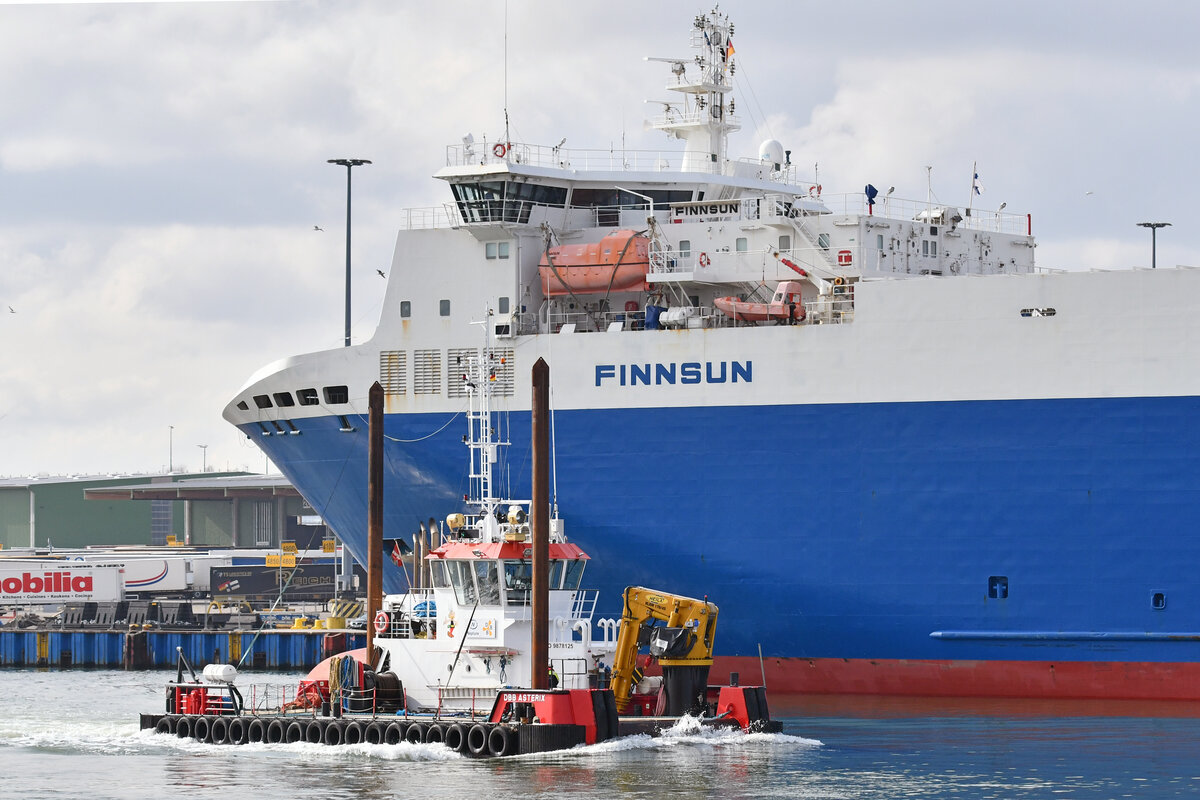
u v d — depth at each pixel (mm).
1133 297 127188
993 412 130125
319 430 149250
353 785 98250
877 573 132500
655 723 109875
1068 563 128625
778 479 134500
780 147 169500
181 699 122000
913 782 97875
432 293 145750
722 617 136000
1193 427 125938
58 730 124625
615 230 149000
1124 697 128000
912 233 145750
